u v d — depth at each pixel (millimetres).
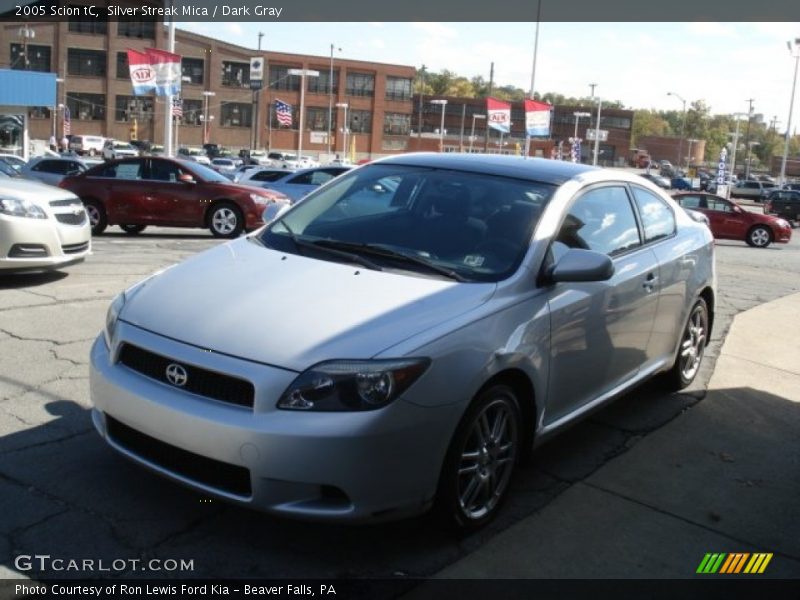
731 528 3887
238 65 86375
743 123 171750
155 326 3467
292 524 3580
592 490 4195
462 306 3523
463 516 3486
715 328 8234
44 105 38656
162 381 3348
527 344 3658
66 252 8117
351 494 3072
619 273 4516
